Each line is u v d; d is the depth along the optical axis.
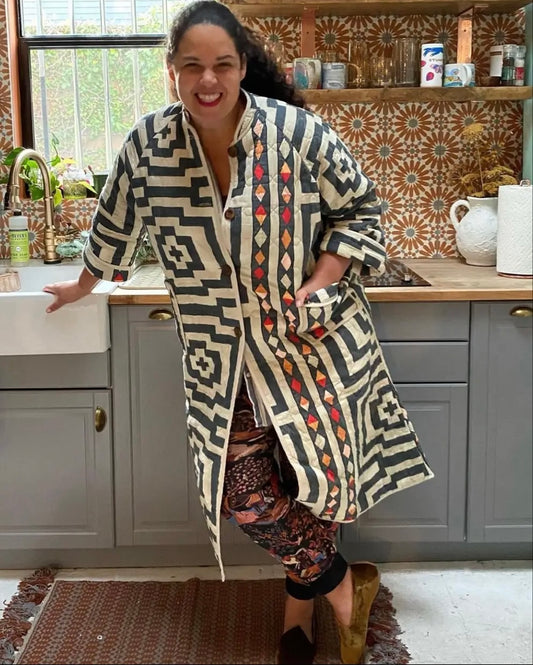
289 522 1.82
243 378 1.77
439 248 2.77
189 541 2.30
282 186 1.61
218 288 1.68
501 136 2.70
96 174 2.75
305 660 1.90
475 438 2.24
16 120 2.72
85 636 2.03
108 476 2.26
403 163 2.71
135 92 2.79
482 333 2.19
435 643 1.99
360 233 1.72
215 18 1.51
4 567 2.38
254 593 2.22
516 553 2.39
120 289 2.19
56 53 2.76
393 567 2.36
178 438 2.25
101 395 2.22
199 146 1.61
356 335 1.78
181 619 2.11
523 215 2.28
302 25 2.54
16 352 2.12
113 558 2.38
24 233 2.58
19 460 2.27
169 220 1.66
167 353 2.20
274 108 1.63
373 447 1.90
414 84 2.53
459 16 2.55
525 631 2.04
